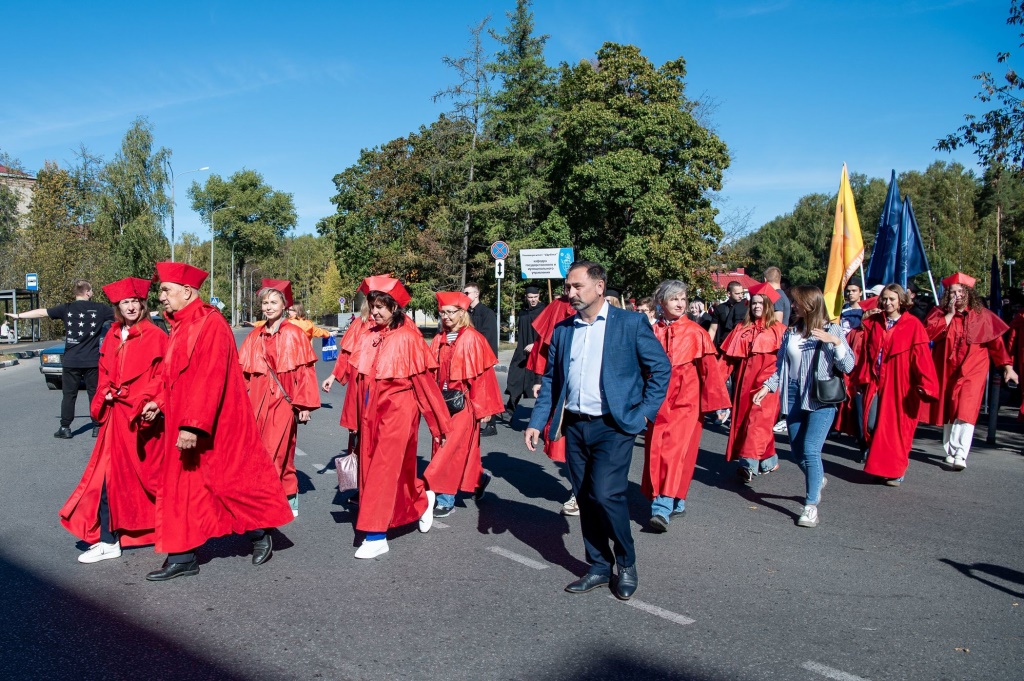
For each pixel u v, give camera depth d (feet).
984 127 43.39
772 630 13.21
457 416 20.54
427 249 120.78
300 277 342.85
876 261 43.68
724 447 31.55
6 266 122.93
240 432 15.89
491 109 115.75
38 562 16.65
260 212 285.23
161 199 168.45
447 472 20.20
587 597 14.75
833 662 11.98
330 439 32.63
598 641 12.75
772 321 24.00
